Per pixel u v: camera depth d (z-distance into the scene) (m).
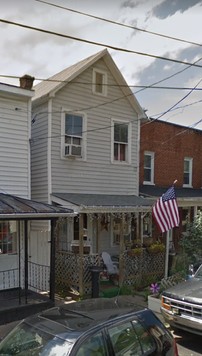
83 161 13.01
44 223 11.86
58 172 12.32
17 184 10.88
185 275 10.78
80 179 12.91
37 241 11.89
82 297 10.54
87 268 11.15
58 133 12.38
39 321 4.32
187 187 19.09
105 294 10.83
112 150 13.98
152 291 9.76
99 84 13.70
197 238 13.22
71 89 12.78
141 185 16.58
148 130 17.11
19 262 10.34
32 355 3.80
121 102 14.34
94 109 13.43
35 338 4.01
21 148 11.02
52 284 9.38
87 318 4.24
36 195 12.60
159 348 4.38
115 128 14.17
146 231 15.06
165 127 17.92
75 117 12.95
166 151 17.92
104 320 4.16
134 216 13.65
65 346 3.73
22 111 11.09
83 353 3.69
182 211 17.73
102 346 3.88
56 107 12.34
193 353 6.58
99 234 12.39
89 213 11.73
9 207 8.64
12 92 10.62
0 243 10.53
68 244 12.65
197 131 19.75
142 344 4.24
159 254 13.06
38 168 12.58
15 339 4.17
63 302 10.08
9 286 10.60
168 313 7.34
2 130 10.62
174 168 18.34
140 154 16.69
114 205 11.56
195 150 19.62
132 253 12.11
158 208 10.58
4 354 4.01
